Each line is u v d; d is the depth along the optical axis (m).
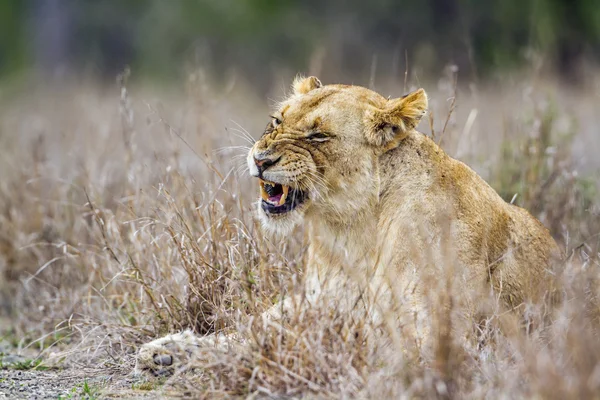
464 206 10.04
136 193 12.51
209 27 45.31
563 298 9.71
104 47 49.06
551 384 7.43
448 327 8.44
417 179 10.05
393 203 10.02
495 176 14.28
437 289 9.17
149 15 47.75
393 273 9.66
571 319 9.02
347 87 10.50
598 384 7.34
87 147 18.22
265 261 10.33
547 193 13.64
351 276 9.48
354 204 10.08
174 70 43.78
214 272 10.63
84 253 12.64
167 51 45.19
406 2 44.16
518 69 35.12
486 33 41.94
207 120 15.69
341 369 8.59
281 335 8.92
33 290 13.35
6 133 24.61
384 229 9.95
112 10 49.44
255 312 9.34
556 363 7.90
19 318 12.77
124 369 10.17
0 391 9.43
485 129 19.84
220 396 8.75
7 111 36.03
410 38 43.34
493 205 10.41
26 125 30.00
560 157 14.96
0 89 43.25
